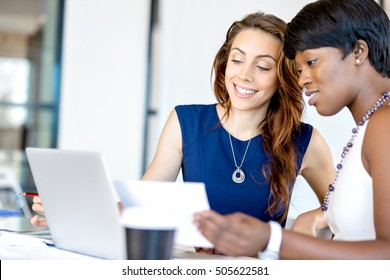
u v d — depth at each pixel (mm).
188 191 1272
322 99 1479
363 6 1448
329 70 1447
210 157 2254
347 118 4371
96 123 6246
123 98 6273
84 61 6219
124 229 1209
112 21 6246
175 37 5719
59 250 1559
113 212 1356
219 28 5488
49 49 6223
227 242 1210
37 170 1553
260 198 2174
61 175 1466
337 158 4367
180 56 5691
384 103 1450
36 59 6207
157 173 2316
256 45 2168
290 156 2201
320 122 4332
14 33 6176
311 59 1470
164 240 1195
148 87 6293
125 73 6270
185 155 2297
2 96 6160
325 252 1253
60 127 6195
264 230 1229
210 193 2201
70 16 6188
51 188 1522
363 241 1284
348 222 1438
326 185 2320
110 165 6250
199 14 5602
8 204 5438
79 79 6215
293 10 4844
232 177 2203
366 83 1462
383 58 1450
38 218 1949
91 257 1467
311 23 1463
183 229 1311
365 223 1414
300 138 2264
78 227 1480
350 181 1438
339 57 1445
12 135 6188
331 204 1504
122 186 1335
